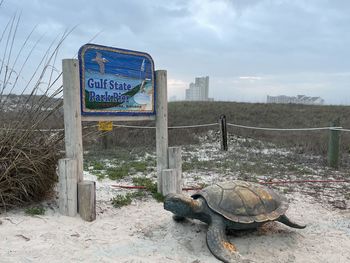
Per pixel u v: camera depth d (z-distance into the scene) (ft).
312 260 13.23
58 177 17.48
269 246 14.28
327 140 45.34
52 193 18.22
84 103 16.80
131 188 22.11
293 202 20.59
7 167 16.11
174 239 14.33
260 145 46.16
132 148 41.75
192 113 77.77
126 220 16.51
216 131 56.39
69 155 16.34
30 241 12.98
